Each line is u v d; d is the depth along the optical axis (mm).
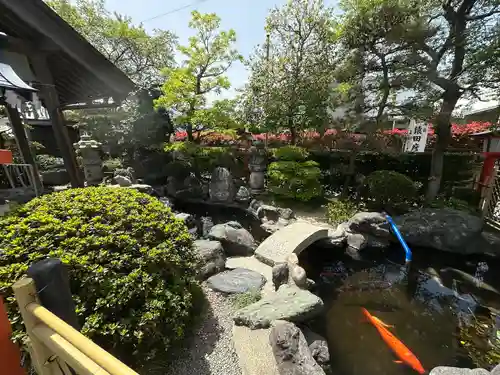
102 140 9070
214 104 8102
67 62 3854
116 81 4082
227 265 3822
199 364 2047
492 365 2566
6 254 1723
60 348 836
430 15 5527
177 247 2311
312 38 7422
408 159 7648
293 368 1984
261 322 2439
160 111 8859
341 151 8430
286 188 6891
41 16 3098
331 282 4020
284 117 7902
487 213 5473
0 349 1148
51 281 1050
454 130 7973
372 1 5250
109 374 718
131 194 2529
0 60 2369
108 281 1776
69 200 2223
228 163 8586
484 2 5176
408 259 4367
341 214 5836
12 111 4941
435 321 3209
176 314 2035
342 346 2752
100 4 12070
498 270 4359
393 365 2525
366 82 6156
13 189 5066
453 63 5625
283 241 4246
